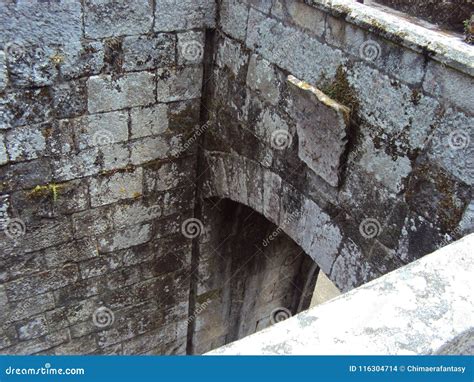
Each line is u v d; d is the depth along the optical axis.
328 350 1.32
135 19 3.34
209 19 3.60
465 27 2.80
